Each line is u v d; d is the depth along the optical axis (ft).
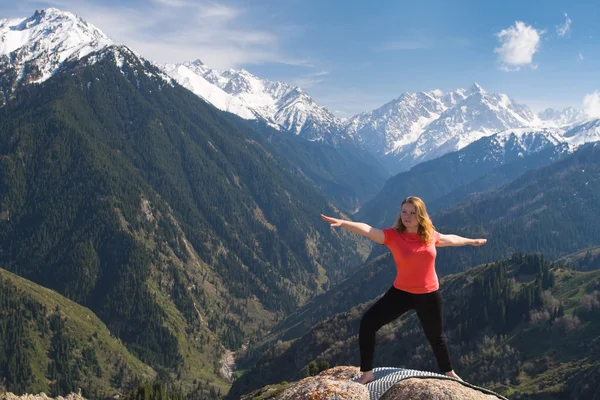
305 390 34.91
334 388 34.27
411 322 549.54
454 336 563.07
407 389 33.35
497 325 545.85
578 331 482.28
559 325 497.87
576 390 383.04
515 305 554.87
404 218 37.32
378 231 37.76
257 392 332.80
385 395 34.09
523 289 577.43
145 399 413.39
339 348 539.70
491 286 599.57
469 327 559.38
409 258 36.91
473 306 586.86
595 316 495.00
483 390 34.24
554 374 431.02
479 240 39.93
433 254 37.32
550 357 461.78
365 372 38.19
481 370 481.46
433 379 34.45
